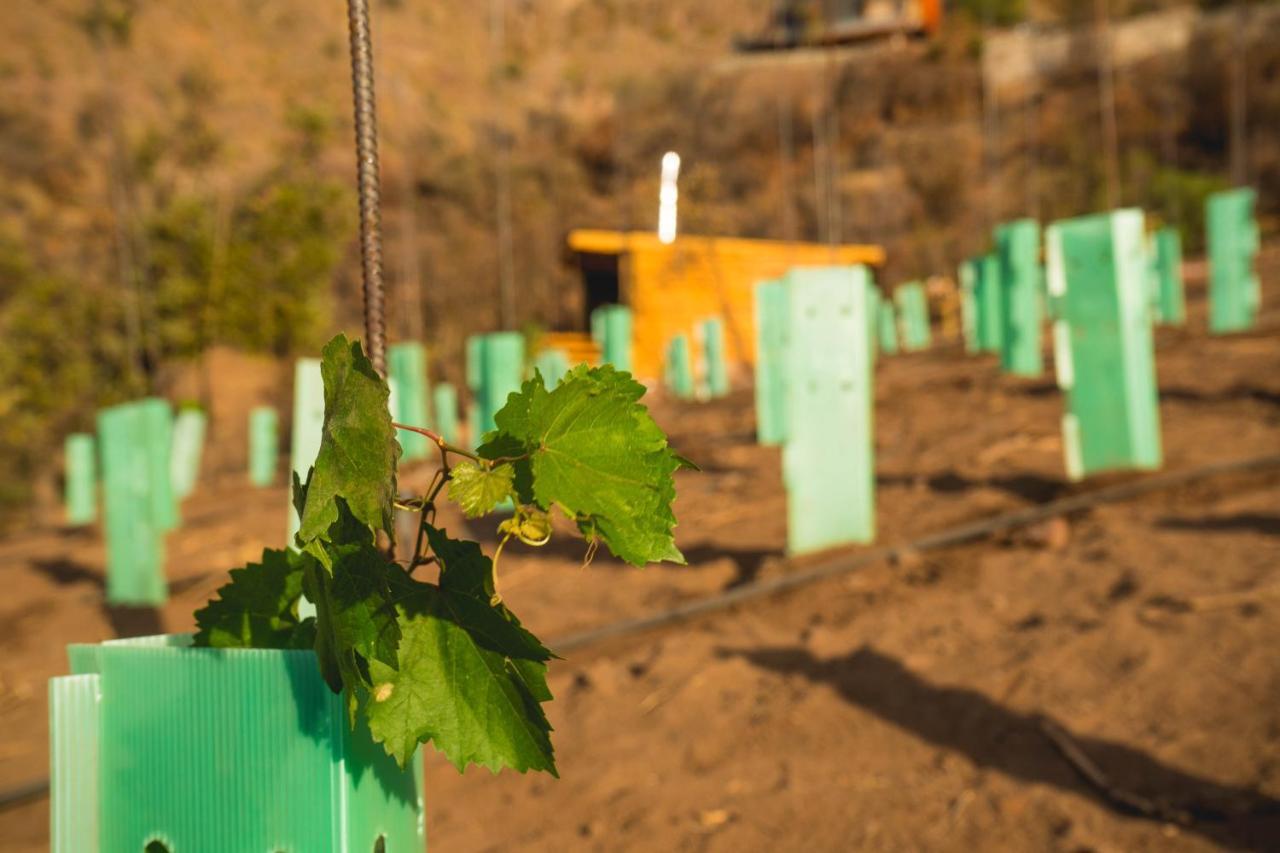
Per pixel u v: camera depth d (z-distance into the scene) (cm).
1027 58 3997
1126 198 2961
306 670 88
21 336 1703
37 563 862
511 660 83
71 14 3675
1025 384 891
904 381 1038
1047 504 521
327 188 1933
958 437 720
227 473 1655
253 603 104
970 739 302
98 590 694
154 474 623
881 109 3797
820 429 494
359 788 89
